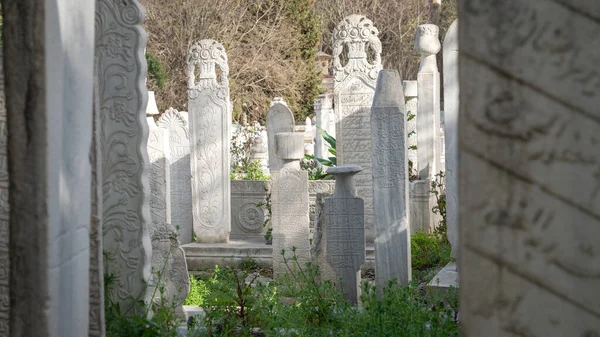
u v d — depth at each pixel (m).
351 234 8.46
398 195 8.16
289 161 10.09
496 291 1.98
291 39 34.12
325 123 19.52
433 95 12.56
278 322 6.52
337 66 12.18
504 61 1.95
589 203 1.92
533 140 1.94
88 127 3.53
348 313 6.72
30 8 2.96
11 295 3.08
